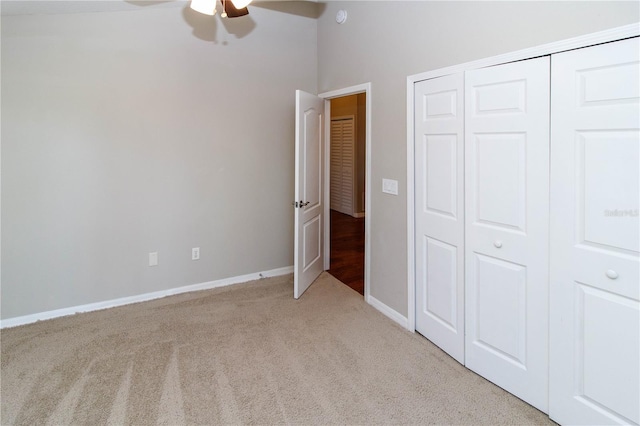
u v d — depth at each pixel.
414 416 1.92
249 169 3.74
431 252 2.58
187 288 3.56
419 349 2.56
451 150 2.34
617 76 1.54
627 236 1.55
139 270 3.33
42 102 2.86
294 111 3.90
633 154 1.51
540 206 1.87
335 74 3.61
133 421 1.88
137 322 2.94
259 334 2.76
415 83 2.61
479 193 2.17
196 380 2.21
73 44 2.91
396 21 2.75
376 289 3.20
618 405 1.62
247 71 3.62
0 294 2.87
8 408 1.97
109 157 3.11
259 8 3.61
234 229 3.73
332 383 2.19
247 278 3.85
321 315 3.08
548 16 1.76
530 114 1.87
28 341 2.65
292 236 4.07
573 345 1.77
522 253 1.96
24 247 2.91
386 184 2.97
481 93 2.10
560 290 1.81
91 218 3.10
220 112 3.54
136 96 3.16
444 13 2.32
